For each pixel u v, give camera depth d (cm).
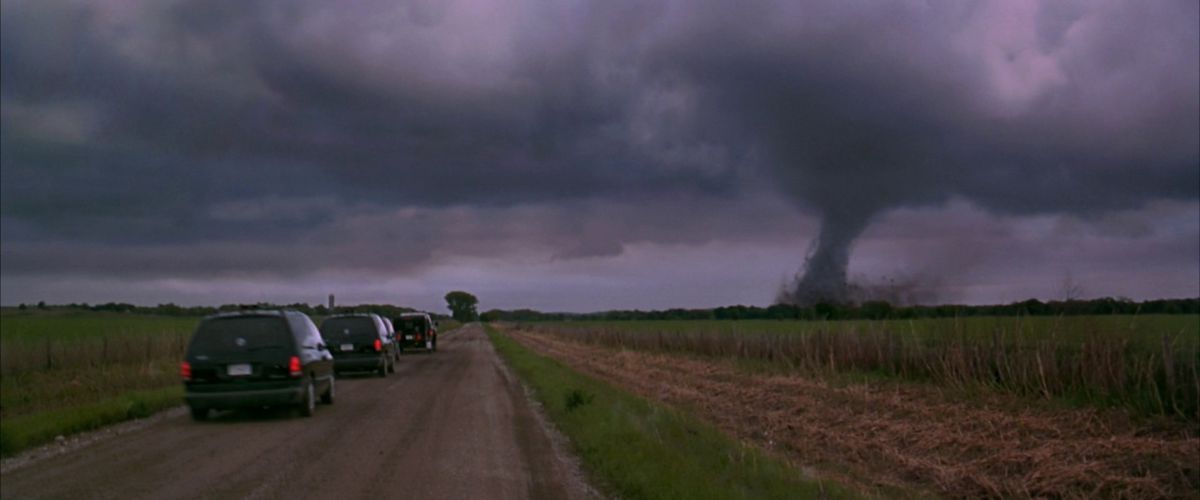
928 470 1137
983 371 1664
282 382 1527
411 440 1319
